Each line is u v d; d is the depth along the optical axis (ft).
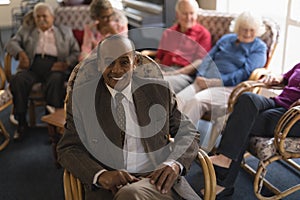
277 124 6.35
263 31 8.98
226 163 6.99
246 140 6.84
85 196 5.00
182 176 5.14
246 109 6.84
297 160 8.54
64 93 9.52
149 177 4.89
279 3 10.44
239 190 7.55
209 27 10.37
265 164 6.48
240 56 9.05
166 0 12.51
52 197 7.56
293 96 7.07
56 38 10.11
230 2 11.84
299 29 9.87
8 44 9.89
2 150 9.38
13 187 7.93
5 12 19.81
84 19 10.94
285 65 10.37
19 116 9.64
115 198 4.54
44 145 9.58
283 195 6.86
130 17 13.03
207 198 5.08
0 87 9.26
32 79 9.52
